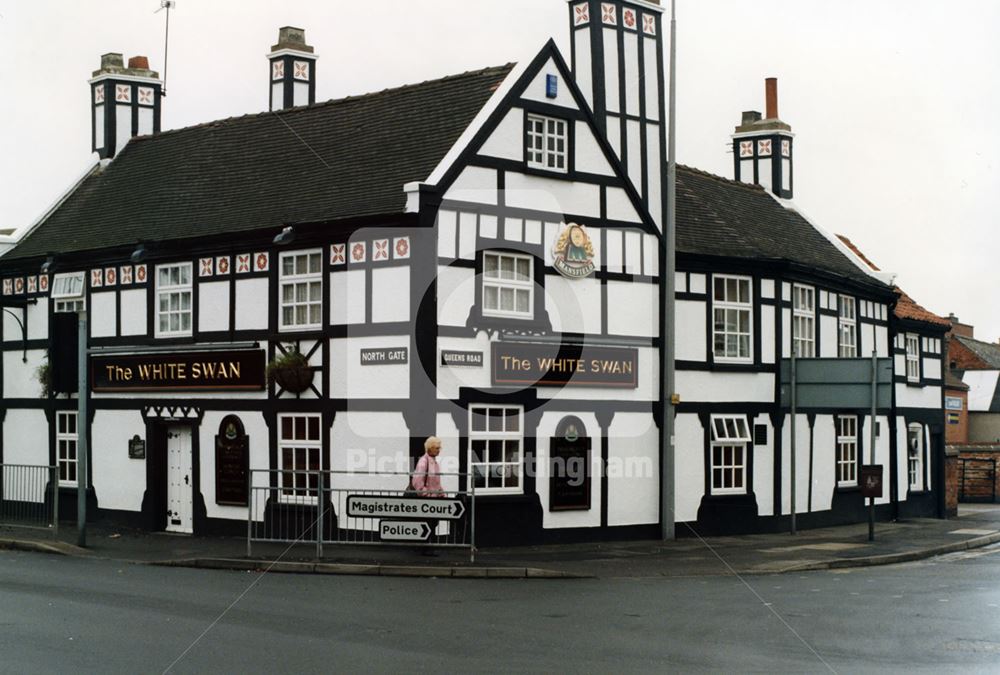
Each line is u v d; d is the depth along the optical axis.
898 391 32.97
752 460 25.88
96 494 25.05
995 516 35.22
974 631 12.66
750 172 34.06
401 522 18.55
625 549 21.47
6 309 27.22
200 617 12.77
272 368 21.52
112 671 9.96
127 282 24.84
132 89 29.36
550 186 22.22
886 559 20.89
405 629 12.19
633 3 24.97
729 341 25.92
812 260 29.47
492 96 21.42
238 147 25.91
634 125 24.88
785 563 19.58
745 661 10.78
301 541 19.27
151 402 24.08
